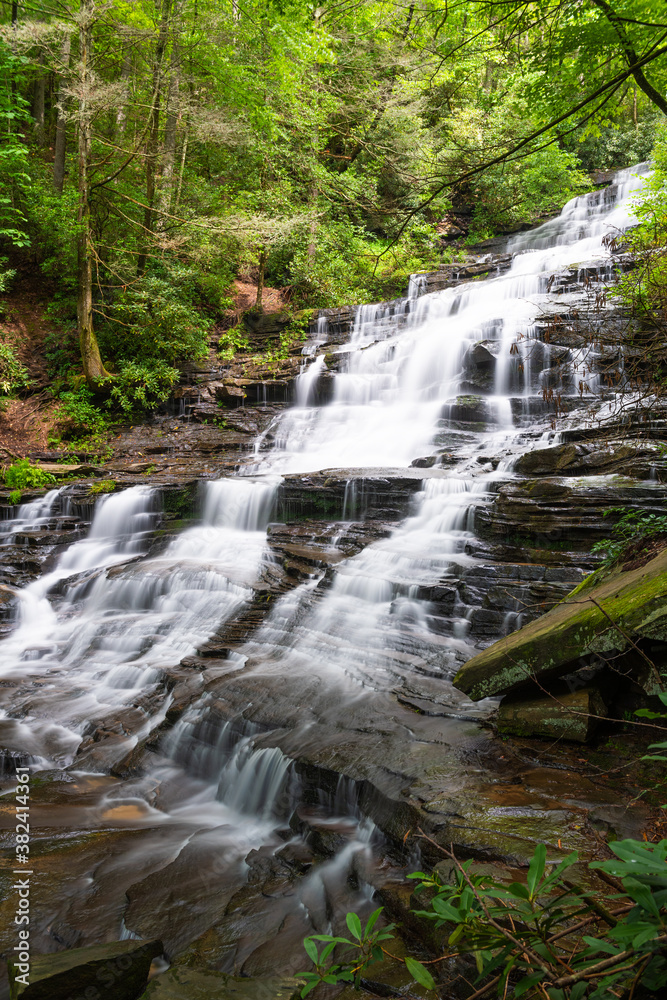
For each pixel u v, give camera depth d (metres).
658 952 1.61
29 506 12.59
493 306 15.38
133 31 16.47
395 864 3.84
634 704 4.70
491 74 15.05
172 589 9.21
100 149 19.00
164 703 6.68
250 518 11.29
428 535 8.55
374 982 3.00
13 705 7.22
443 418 12.48
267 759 5.15
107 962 3.26
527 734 4.70
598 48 5.15
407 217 4.61
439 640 6.54
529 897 1.60
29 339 18.84
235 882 4.23
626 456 8.08
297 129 20.92
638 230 8.68
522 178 23.84
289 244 20.80
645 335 6.61
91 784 5.80
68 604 9.96
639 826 3.43
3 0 17.08
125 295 17.97
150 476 13.20
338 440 13.58
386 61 15.55
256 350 19.12
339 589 7.89
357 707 5.55
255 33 18.78
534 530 7.53
